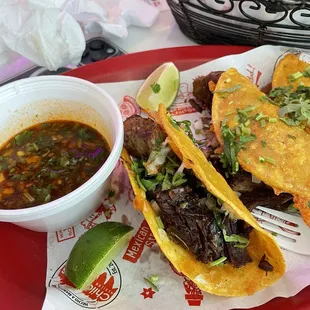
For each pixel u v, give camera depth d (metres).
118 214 0.24
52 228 0.23
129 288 0.21
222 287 0.21
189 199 0.22
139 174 0.23
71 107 0.25
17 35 0.29
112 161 0.22
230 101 0.25
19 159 0.24
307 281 0.20
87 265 0.21
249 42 0.30
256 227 0.20
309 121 0.23
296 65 0.27
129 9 0.34
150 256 0.22
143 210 0.22
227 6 0.27
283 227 0.23
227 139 0.23
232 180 0.23
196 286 0.21
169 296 0.21
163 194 0.22
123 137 0.23
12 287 0.22
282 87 0.25
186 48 0.30
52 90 0.25
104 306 0.21
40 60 0.31
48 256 0.23
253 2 0.26
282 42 0.29
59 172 0.23
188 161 0.21
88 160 0.24
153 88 0.28
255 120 0.24
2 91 0.24
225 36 0.30
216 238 0.21
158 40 0.33
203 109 0.28
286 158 0.22
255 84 0.28
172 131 0.22
